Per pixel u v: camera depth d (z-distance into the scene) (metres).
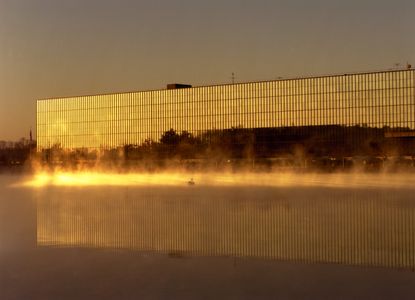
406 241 22.30
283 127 101.06
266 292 15.52
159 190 50.25
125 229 26.55
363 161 90.62
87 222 29.27
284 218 29.14
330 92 96.44
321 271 17.72
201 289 15.94
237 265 18.75
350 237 23.31
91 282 16.94
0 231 26.52
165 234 24.86
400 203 35.09
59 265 19.22
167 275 17.56
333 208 32.94
